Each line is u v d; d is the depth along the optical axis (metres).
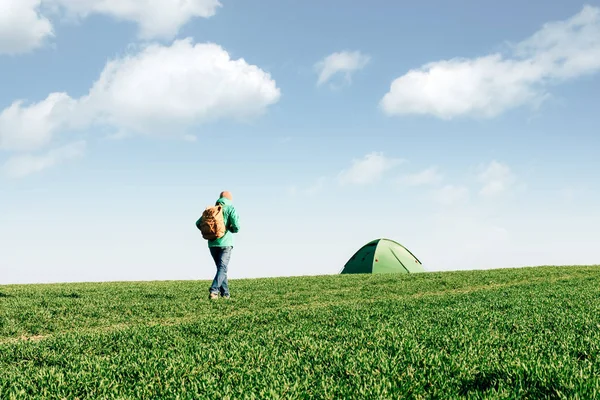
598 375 4.29
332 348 5.98
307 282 19.67
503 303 10.76
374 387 4.19
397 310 10.05
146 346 7.04
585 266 27.31
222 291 14.49
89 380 5.00
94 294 15.44
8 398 4.40
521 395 3.96
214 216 13.90
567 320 7.86
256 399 4.05
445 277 21.00
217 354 5.88
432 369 4.82
